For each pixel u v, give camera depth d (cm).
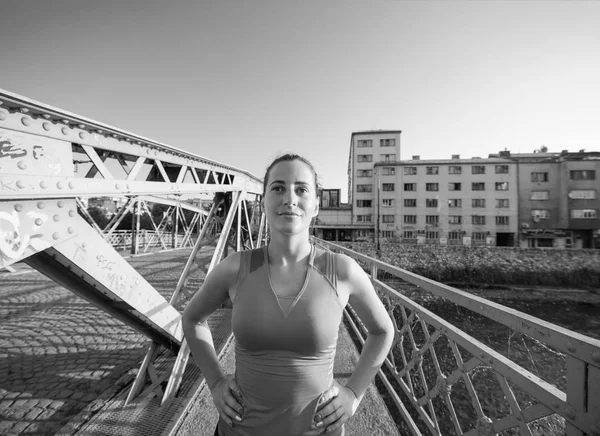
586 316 1677
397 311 548
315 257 108
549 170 3412
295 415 93
